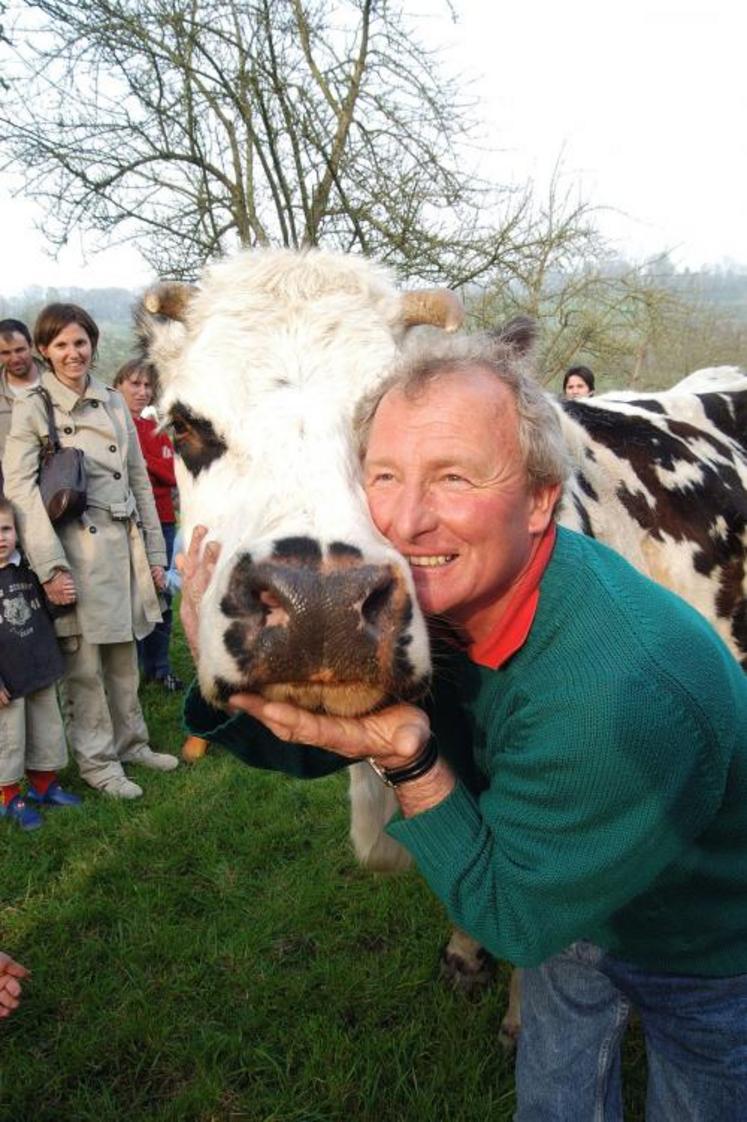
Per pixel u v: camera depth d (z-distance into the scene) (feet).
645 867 4.95
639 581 5.33
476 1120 8.83
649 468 11.39
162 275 33.01
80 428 15.15
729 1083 6.23
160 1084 9.52
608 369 46.09
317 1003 10.43
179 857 13.43
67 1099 9.31
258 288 7.59
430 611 5.09
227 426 6.71
